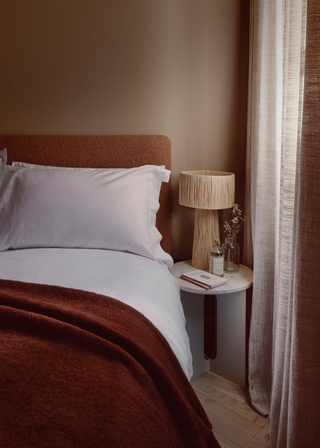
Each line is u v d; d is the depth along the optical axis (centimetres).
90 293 130
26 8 222
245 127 240
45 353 98
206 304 229
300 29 147
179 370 123
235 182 246
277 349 164
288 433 142
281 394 163
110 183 196
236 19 229
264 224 190
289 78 151
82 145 231
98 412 83
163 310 148
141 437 85
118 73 231
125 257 182
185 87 236
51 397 84
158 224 237
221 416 195
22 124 234
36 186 192
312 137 126
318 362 134
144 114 236
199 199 207
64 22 224
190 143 242
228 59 233
